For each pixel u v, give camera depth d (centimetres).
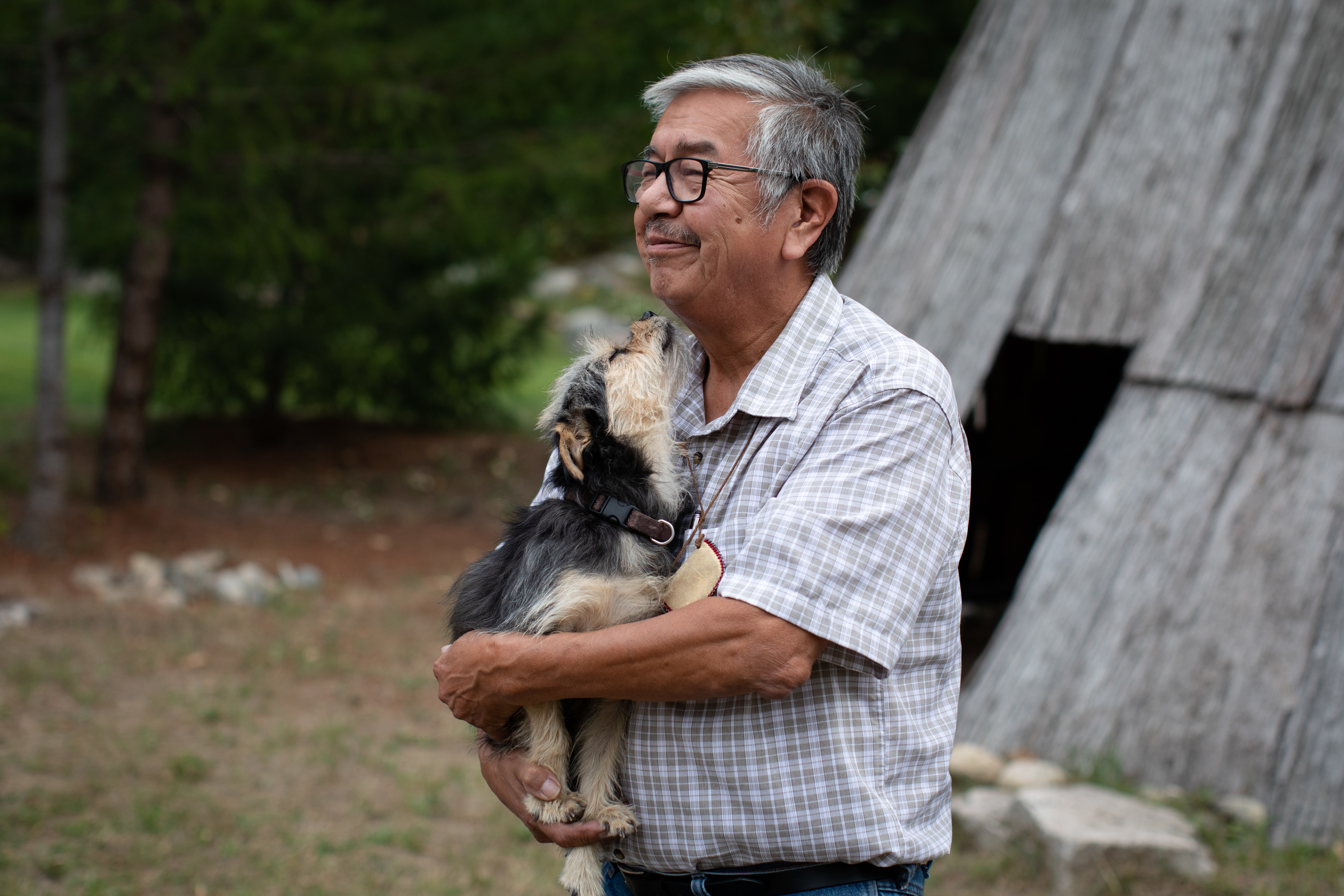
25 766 567
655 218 212
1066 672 537
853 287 716
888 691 202
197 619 841
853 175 220
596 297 1784
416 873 489
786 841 200
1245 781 489
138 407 1133
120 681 705
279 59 913
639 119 1056
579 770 247
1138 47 663
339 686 730
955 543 206
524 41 1024
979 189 690
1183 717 507
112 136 991
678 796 207
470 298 1469
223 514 1177
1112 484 568
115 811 527
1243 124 611
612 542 228
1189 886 442
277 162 963
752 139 205
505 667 208
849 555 189
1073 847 444
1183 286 595
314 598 928
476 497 1348
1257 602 512
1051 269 632
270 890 463
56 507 974
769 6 1026
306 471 1395
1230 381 561
